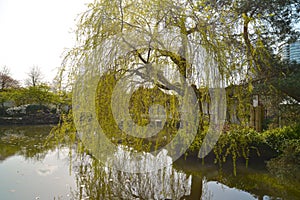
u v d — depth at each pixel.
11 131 9.81
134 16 2.16
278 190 3.26
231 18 2.32
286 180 3.60
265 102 5.75
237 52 2.21
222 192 3.16
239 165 4.25
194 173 3.71
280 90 4.46
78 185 2.91
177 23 2.05
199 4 2.22
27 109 13.41
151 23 2.15
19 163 4.54
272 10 4.53
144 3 2.16
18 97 13.75
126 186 2.66
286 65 4.68
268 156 4.46
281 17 4.83
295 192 3.20
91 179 2.55
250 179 3.65
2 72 18.50
